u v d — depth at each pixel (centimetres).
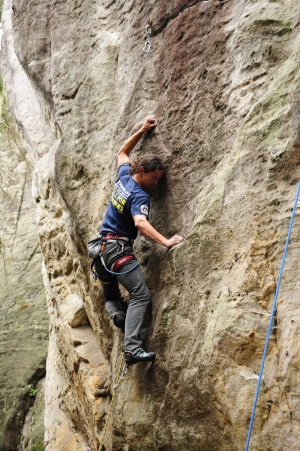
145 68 555
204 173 478
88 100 628
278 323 384
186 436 423
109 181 562
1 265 1225
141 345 464
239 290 406
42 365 1081
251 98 457
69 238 661
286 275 387
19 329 1137
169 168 502
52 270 720
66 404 677
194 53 511
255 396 377
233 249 422
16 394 1060
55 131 764
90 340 633
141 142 528
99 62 630
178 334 445
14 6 789
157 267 484
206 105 489
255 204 416
